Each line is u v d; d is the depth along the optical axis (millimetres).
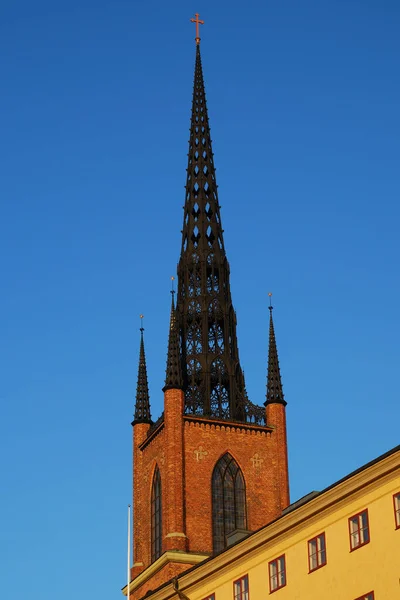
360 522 86688
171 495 141375
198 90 170500
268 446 148500
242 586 97000
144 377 157375
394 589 82875
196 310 156000
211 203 163750
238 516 143375
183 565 137250
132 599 143375
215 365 152625
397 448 84062
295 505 102500
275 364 153750
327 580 88188
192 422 146500
